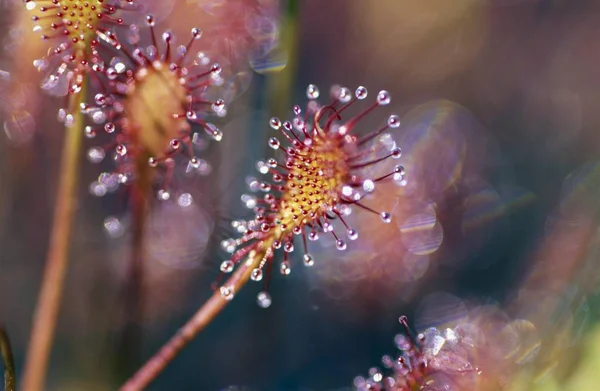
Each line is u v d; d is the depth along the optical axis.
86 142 0.16
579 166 0.19
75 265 0.15
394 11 0.20
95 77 0.12
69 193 0.13
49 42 0.13
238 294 0.16
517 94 0.20
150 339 0.15
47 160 0.15
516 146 0.19
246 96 0.16
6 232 0.16
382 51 0.20
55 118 0.15
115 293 0.15
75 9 0.12
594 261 0.15
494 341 0.15
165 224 0.15
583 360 0.14
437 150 0.18
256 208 0.12
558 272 0.16
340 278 0.16
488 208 0.17
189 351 0.16
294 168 0.12
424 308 0.16
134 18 0.15
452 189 0.17
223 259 0.16
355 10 0.20
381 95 0.12
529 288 0.16
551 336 0.15
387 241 0.16
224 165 0.16
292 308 0.16
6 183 0.15
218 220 0.16
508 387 0.13
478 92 0.20
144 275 0.14
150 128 0.12
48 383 0.15
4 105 0.14
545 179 0.18
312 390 0.16
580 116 0.20
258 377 0.16
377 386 0.12
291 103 0.16
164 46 0.15
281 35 0.15
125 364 0.14
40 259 0.16
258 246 0.12
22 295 0.16
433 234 0.16
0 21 0.14
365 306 0.16
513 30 0.21
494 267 0.17
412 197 0.16
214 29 0.15
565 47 0.21
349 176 0.12
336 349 0.16
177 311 0.16
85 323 0.15
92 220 0.16
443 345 0.12
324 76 0.20
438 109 0.19
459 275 0.16
